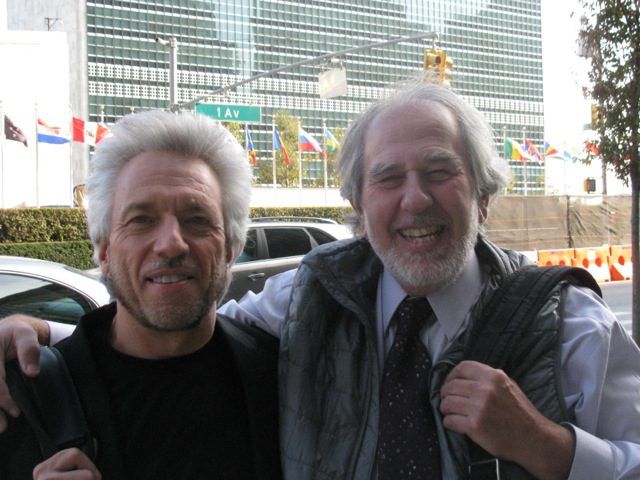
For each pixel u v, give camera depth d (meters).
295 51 82.31
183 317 1.66
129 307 1.69
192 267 1.67
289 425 1.74
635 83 5.73
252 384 1.78
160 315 1.64
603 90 5.90
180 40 76.44
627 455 1.54
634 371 1.69
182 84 77.06
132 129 1.71
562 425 1.55
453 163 1.74
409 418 1.67
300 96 82.06
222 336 1.83
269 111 80.38
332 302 1.87
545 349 1.62
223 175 1.79
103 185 1.72
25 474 1.55
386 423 1.68
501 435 1.48
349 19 84.62
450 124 1.77
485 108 80.31
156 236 1.65
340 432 1.72
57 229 16.50
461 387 1.53
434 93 1.83
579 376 1.62
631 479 1.51
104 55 71.81
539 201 19.27
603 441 1.55
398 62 85.75
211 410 1.74
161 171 1.68
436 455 1.62
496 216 18.50
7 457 1.57
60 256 15.44
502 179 1.90
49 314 3.86
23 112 23.77
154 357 1.75
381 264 1.88
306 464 1.70
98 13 71.19
